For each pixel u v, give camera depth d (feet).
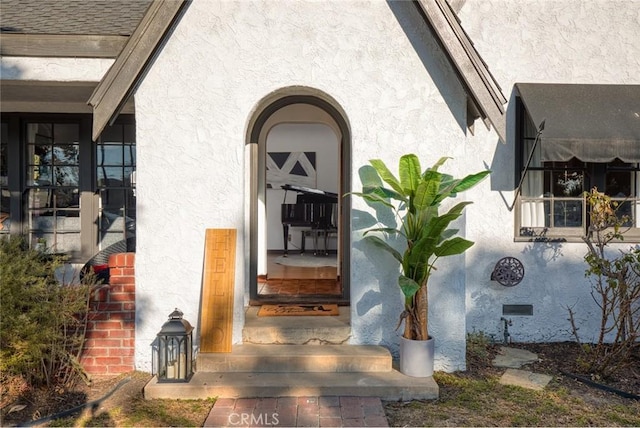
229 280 20.22
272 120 30.07
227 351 19.72
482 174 17.72
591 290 25.27
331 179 46.73
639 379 20.30
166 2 19.08
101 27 23.98
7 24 24.25
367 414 16.62
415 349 18.88
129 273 20.71
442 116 20.61
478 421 16.43
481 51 25.29
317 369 19.44
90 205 28.94
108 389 19.15
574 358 22.89
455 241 17.95
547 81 25.32
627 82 25.41
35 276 18.97
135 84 20.24
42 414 17.16
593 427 16.20
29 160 29.27
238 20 20.51
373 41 20.58
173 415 16.87
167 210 20.54
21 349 17.84
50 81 23.03
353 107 20.61
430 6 18.93
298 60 20.56
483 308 25.45
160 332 18.38
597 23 25.31
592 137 21.36
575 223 25.95
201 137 20.54
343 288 25.26
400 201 20.66
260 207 30.83
